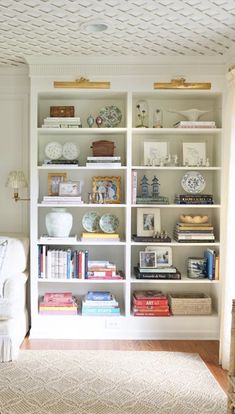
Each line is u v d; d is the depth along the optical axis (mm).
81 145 4277
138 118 4098
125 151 4184
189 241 3986
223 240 3756
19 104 4203
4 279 3625
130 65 3859
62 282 4227
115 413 2662
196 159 4090
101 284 4355
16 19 2965
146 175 4277
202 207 4117
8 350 3395
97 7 2740
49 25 3076
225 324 3330
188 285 4363
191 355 3607
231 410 2475
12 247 3834
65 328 3988
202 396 2891
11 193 4250
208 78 3887
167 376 3186
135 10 2785
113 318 3998
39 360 3439
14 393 2889
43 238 3977
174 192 4293
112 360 3465
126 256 3975
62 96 4102
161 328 4012
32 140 3912
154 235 4039
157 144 4129
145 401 2812
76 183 4129
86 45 3527
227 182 3459
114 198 4191
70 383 3043
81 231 4320
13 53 3750
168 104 4266
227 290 3324
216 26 3088
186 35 3287
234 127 3268
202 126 3938
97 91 3904
